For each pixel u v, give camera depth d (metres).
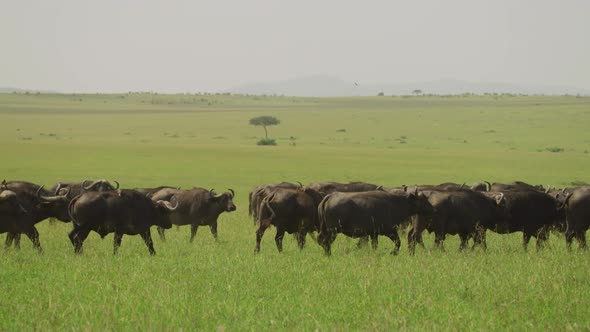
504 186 53.97
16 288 26.44
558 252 39.66
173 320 21.44
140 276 29.02
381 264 34.03
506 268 32.34
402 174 138.12
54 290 25.72
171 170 140.62
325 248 39.34
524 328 21.03
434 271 31.34
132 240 47.56
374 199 39.25
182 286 27.06
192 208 50.38
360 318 22.39
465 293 26.20
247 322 21.52
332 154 193.62
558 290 26.27
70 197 52.28
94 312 22.34
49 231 52.06
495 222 43.25
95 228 38.00
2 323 20.98
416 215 41.69
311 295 25.66
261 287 27.30
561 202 45.03
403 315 22.58
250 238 49.91
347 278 29.47
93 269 31.12
